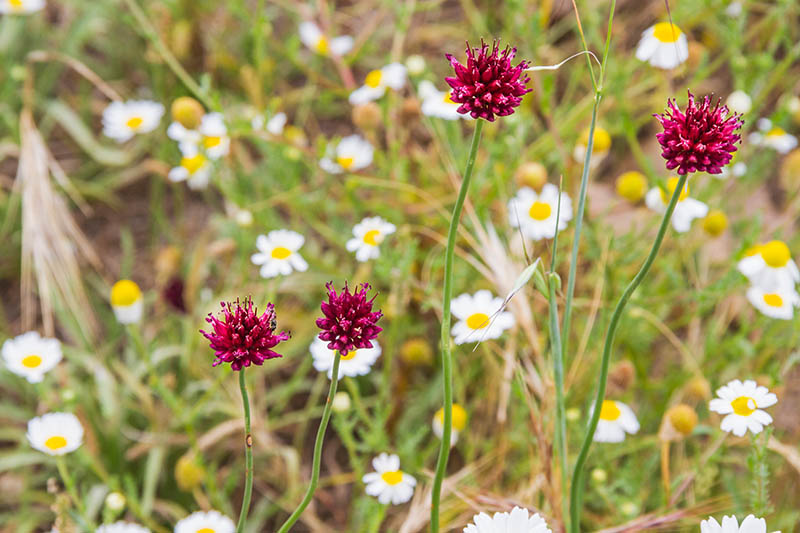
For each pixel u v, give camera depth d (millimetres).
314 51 1018
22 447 901
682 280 871
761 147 981
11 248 1032
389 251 849
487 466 855
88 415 884
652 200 845
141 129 953
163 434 897
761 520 611
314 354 750
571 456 828
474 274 918
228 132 887
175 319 975
